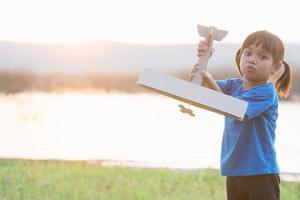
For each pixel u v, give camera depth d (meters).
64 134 14.02
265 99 5.12
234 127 5.24
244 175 5.20
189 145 12.84
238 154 5.22
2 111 17.61
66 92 24.03
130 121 16.28
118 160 10.98
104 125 15.55
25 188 8.39
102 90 25.02
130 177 9.27
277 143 12.84
